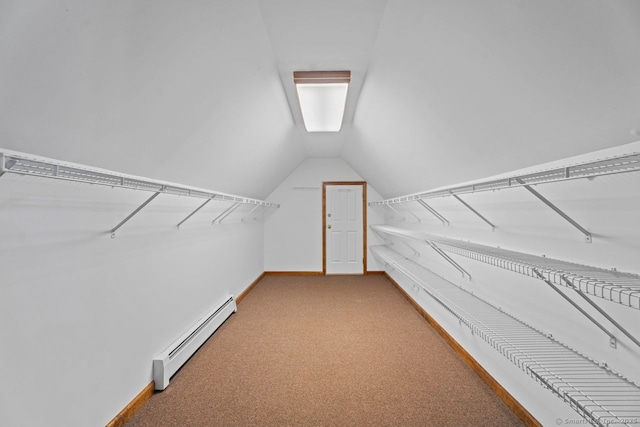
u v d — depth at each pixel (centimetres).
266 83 243
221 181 311
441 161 254
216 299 342
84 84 114
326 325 336
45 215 130
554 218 158
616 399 107
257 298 443
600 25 90
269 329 325
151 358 211
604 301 131
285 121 349
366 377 228
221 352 270
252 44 190
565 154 142
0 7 79
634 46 88
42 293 129
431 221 352
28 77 96
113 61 118
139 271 199
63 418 139
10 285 116
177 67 149
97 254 161
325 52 221
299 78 244
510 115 150
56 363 136
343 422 180
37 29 88
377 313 376
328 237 607
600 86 104
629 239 118
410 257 438
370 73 246
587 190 136
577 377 123
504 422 178
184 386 217
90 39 104
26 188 121
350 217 606
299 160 573
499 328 177
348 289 493
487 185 176
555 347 151
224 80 191
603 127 116
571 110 121
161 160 195
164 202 229
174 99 163
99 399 162
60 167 109
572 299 147
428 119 218
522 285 187
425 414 186
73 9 92
